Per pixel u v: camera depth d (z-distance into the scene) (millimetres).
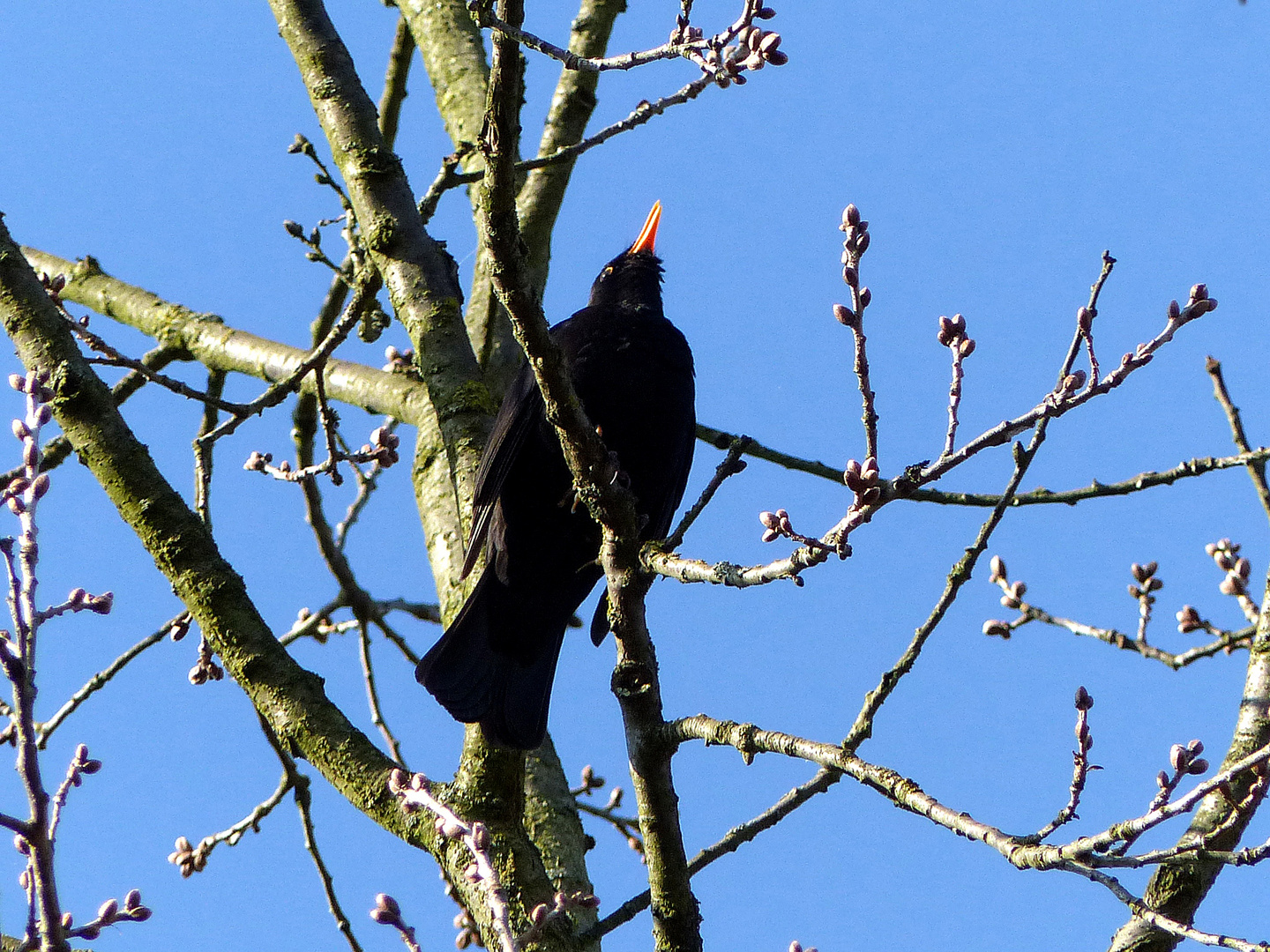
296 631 12805
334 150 10750
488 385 11148
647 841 7121
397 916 5465
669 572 6566
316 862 10438
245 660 8500
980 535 6594
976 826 5676
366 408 12492
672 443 10625
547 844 8828
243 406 10320
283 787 11125
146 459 9000
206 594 8672
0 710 8055
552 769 9359
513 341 11547
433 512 10320
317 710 8344
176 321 13742
